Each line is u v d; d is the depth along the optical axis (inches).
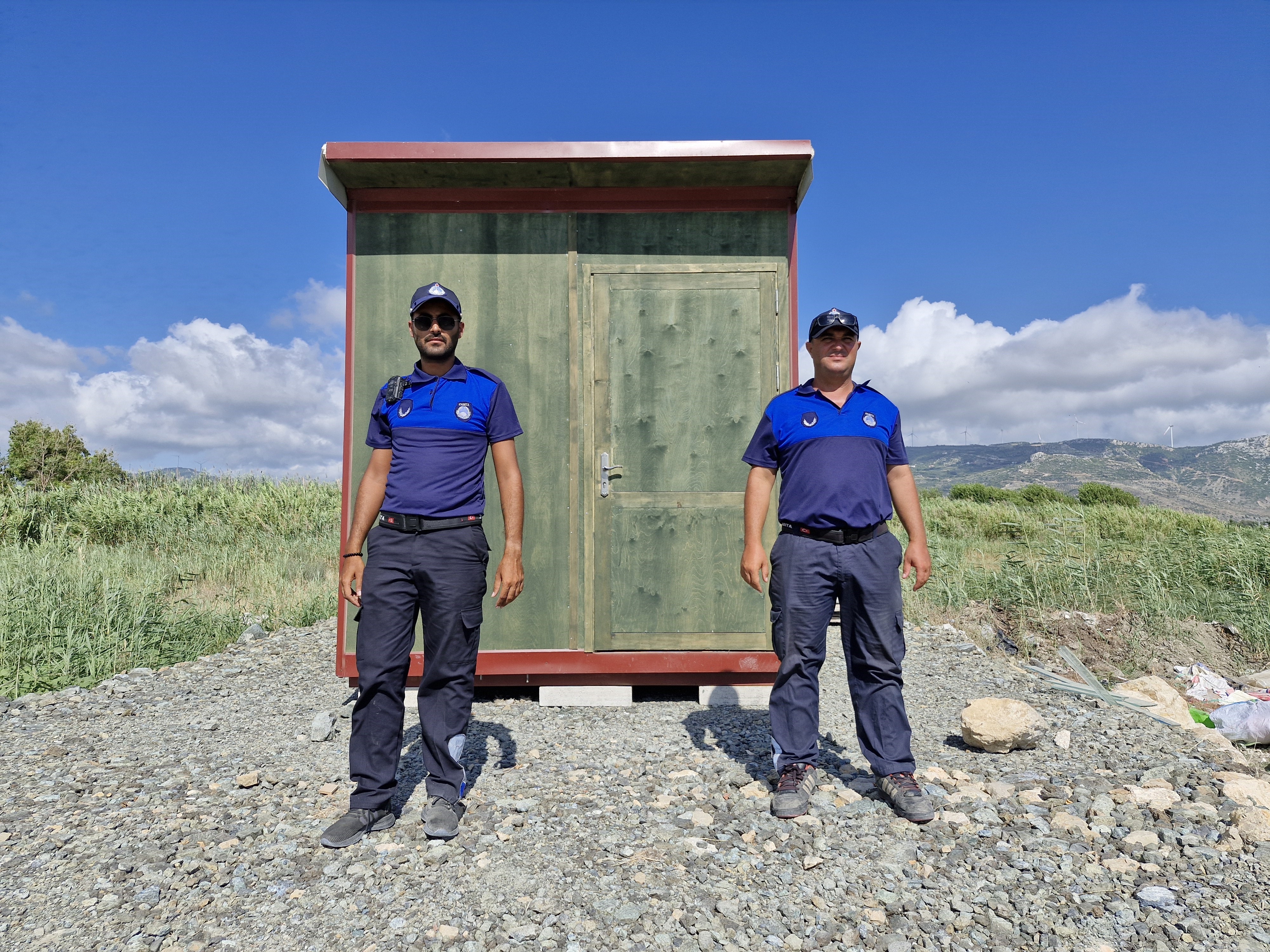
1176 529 470.9
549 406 172.2
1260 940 77.9
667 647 169.8
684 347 172.6
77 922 82.0
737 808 110.0
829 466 110.1
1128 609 272.2
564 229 173.8
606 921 81.8
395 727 104.4
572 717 160.7
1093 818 105.3
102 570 275.7
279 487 462.6
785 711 112.3
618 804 112.0
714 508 171.2
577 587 170.6
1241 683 220.2
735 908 84.1
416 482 103.8
